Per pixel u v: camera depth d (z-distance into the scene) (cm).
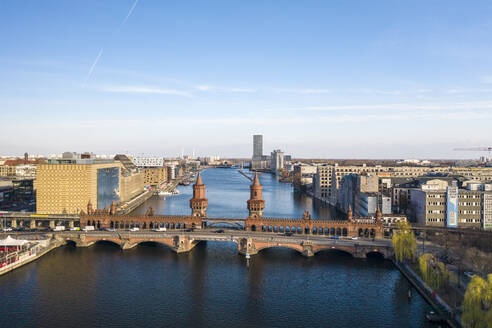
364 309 10644
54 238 17575
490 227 18588
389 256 15150
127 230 18288
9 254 14262
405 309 10612
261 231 17950
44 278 13000
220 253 16350
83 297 11419
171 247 16800
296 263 14838
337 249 16275
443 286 11119
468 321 8375
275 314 10394
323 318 10150
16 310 10475
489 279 8519
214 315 10312
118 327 9606
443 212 19062
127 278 13075
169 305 10906
